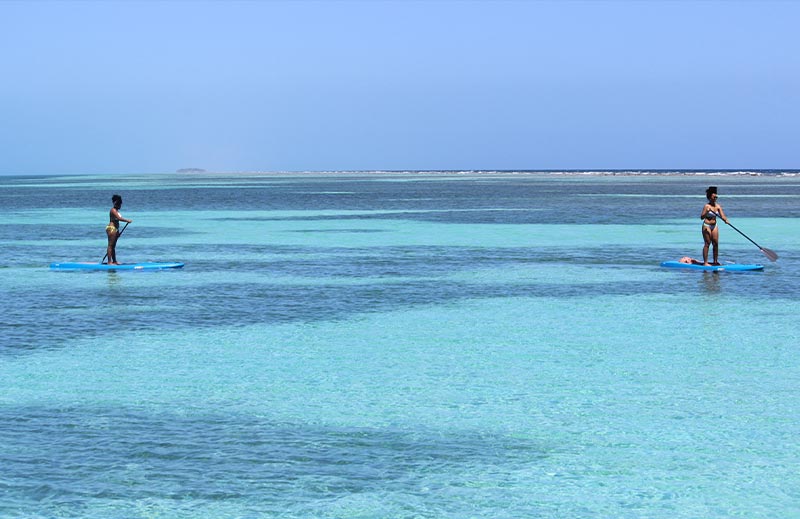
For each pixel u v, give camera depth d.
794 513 10.12
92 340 19.86
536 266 34.47
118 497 10.57
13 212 77.94
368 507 10.28
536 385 15.66
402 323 22.00
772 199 98.19
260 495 10.62
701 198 103.50
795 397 14.81
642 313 23.30
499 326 21.50
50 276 31.59
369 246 43.78
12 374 16.58
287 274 32.16
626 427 13.22
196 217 69.44
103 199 108.94
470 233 51.94
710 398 14.77
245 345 19.30
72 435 12.84
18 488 10.84
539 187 156.75
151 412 14.03
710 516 10.05
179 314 23.36
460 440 12.65
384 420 13.59
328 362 17.58
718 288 27.89
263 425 13.34
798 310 23.62
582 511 10.20
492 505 10.34
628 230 53.84
